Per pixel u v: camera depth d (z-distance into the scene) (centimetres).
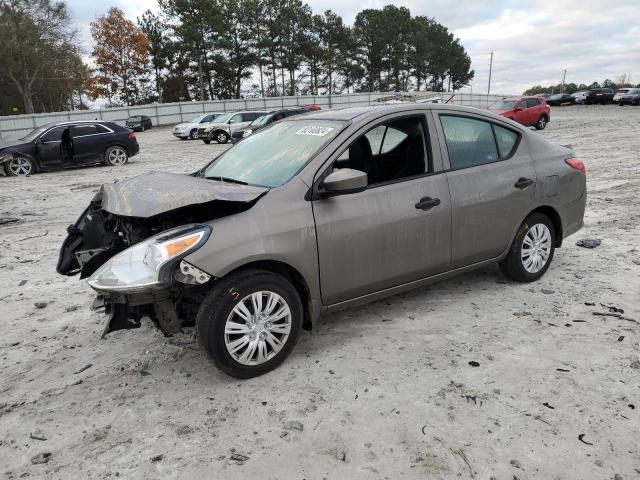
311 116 421
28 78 5322
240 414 296
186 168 1539
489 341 370
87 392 329
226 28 6331
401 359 350
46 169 1573
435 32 9581
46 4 5062
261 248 314
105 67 6862
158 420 295
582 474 240
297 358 357
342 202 351
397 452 259
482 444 262
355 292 366
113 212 326
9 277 571
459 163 412
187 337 395
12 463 265
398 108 391
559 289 462
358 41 8012
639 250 574
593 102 5238
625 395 300
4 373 360
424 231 386
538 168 457
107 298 312
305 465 253
